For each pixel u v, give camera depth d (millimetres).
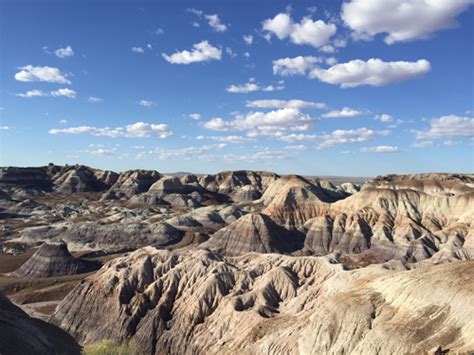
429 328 42062
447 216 141875
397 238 135625
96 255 133750
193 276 81688
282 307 70500
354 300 50875
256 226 143625
